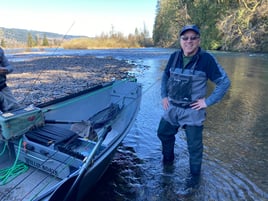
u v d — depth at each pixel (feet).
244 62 64.64
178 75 10.19
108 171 11.98
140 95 17.20
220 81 9.49
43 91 28.12
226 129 17.75
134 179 11.43
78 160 8.49
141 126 17.94
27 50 126.52
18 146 9.78
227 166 12.64
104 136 10.12
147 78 38.45
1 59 12.35
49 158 8.98
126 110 16.69
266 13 99.19
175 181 11.34
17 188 8.59
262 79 39.50
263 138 16.25
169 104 11.00
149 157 13.53
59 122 12.19
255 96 27.94
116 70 47.14
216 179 11.48
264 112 21.88
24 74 41.63
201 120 10.43
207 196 10.32
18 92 27.37
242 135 16.72
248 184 11.17
